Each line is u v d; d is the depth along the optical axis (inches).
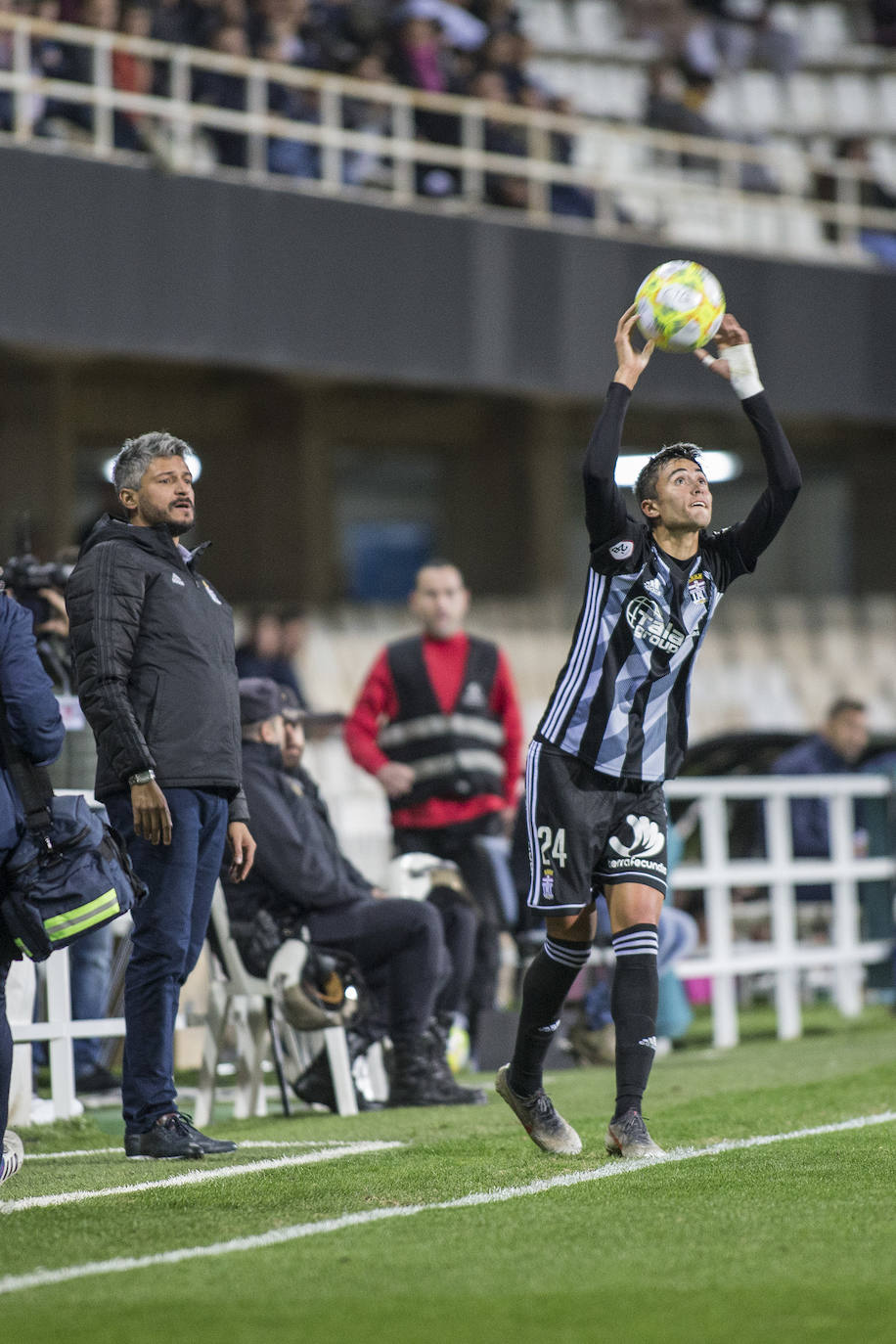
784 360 2620.6
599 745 655.8
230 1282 484.4
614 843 668.1
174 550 744.3
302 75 2225.6
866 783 1450.5
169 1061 747.4
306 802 932.0
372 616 2491.4
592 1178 641.6
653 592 652.7
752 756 1673.2
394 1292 470.6
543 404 2930.6
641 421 3026.6
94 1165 723.4
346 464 2920.8
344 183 2306.8
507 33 2476.6
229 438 2822.3
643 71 3157.0
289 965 893.2
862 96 3289.9
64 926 615.8
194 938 753.6
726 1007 1290.6
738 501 3139.8
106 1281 487.8
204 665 738.2
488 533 2960.1
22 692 610.5
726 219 2896.2
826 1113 840.9
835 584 3191.4
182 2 2155.5
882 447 3174.2
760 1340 416.2
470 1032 1150.3
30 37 2041.1
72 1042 916.6
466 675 1149.1
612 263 2482.8
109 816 736.3
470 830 1139.3
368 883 978.7
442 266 2347.4
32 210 2022.6
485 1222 563.8
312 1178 659.4
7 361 2497.5
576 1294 465.4
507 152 2433.6
